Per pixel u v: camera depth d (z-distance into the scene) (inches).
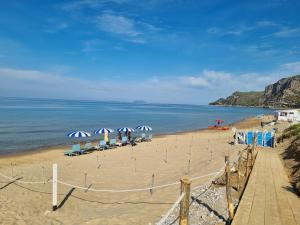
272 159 741.9
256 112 6624.0
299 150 700.0
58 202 514.3
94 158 979.9
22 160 958.4
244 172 591.2
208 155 989.8
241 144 1195.3
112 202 515.8
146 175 728.3
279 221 312.2
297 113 2532.0
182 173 719.1
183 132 2080.5
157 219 397.1
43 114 3481.8
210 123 3117.6
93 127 2212.1
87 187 622.2
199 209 400.2
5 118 2716.5
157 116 3991.1
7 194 546.6
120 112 4773.6
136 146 1279.5
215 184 527.8
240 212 338.6
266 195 411.8
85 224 401.4
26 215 446.0
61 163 895.7
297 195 415.2
